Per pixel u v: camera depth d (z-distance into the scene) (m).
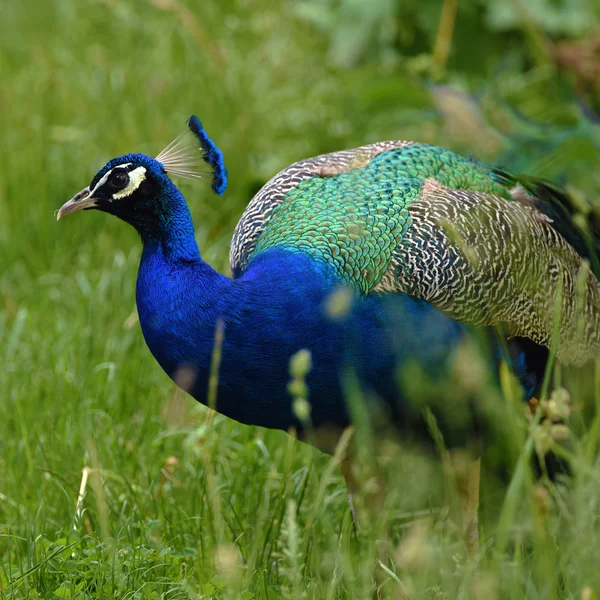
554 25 13.74
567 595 6.29
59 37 16.12
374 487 7.65
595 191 11.39
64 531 7.84
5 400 9.32
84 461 8.56
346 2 13.82
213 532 7.60
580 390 8.59
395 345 7.34
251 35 15.15
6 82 14.26
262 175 12.43
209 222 12.18
